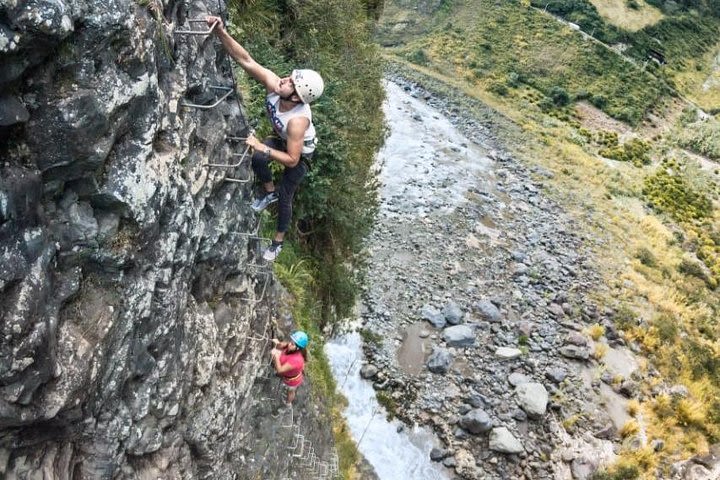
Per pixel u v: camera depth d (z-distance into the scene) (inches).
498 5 2549.2
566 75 2287.2
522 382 647.1
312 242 549.6
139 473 192.1
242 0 454.6
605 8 2778.1
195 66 199.8
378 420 583.2
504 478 557.6
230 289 254.8
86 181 145.4
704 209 1573.6
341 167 485.4
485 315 745.0
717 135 2124.8
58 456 156.6
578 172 1444.4
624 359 738.8
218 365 241.4
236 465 273.7
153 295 176.4
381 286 750.5
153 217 167.2
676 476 596.7
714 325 907.4
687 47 2819.9
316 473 383.2
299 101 199.3
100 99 138.6
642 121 2166.6
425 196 1032.2
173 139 179.8
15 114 121.3
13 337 122.3
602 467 584.7
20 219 124.0
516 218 1055.6
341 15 615.8
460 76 2085.4
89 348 147.8
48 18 118.2
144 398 181.6
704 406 698.8
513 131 1610.5
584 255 980.6
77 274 148.3
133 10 149.0
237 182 235.9
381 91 786.8
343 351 633.6
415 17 2384.4
